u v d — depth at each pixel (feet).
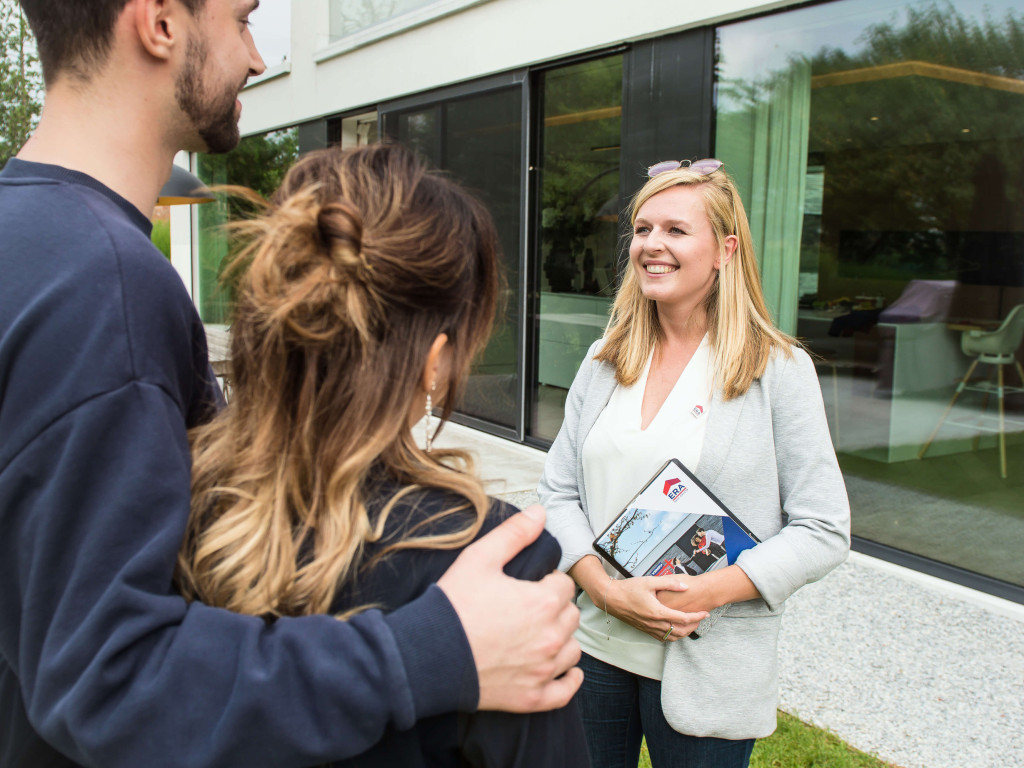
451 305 2.36
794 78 13.05
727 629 4.78
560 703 2.22
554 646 2.15
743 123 13.71
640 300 5.58
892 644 9.86
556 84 17.33
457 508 2.31
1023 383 11.76
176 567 2.25
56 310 2.12
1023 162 11.35
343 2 23.98
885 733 8.02
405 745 2.13
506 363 19.30
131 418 2.09
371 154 2.49
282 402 2.28
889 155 12.98
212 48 2.86
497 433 19.70
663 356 5.46
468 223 2.45
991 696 8.67
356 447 2.22
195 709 1.87
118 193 2.75
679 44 14.29
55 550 1.98
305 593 2.11
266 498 2.22
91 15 2.59
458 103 19.93
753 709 4.78
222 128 3.05
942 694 8.72
